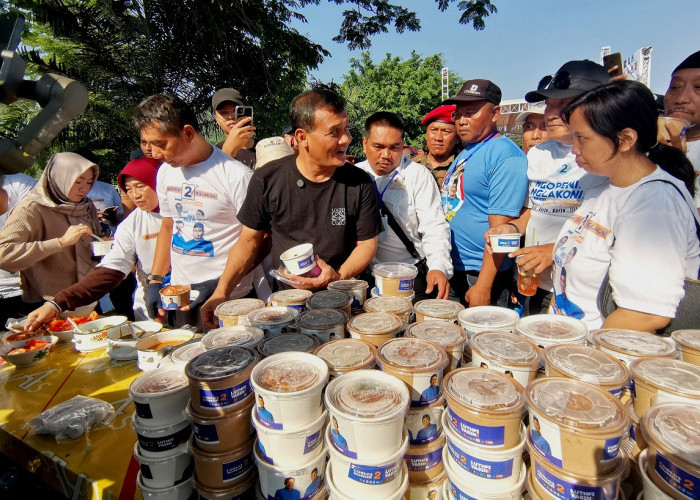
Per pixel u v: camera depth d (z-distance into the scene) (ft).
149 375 4.56
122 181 10.34
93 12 30.96
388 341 4.59
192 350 5.36
